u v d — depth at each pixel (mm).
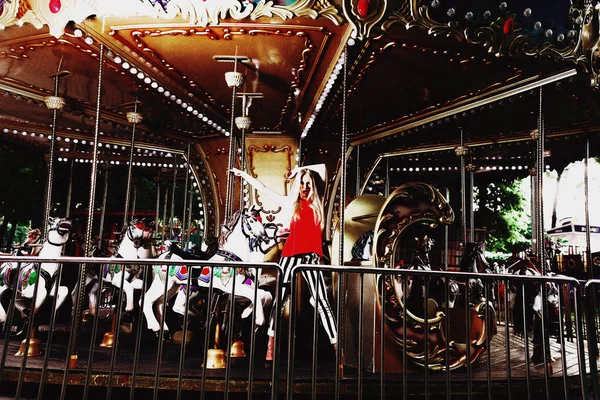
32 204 15648
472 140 10469
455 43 5453
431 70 6441
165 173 15289
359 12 4789
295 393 3912
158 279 5312
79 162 13883
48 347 3131
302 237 4551
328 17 4828
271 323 4641
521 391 4199
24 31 5465
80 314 4512
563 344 3377
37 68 6875
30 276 5199
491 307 5977
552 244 11688
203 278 5035
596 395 3408
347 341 5051
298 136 9984
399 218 4836
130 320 6762
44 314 5348
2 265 5832
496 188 18688
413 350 4613
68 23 5207
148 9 4906
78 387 3969
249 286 5027
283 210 5125
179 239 11984
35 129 10562
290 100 7902
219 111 8672
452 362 4688
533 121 8742
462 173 10180
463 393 4078
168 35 5500
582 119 8461
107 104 8531
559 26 5418
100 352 5273
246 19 4996
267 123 9266
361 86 7168
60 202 16547
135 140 11172
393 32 5164
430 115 8570
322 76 6848
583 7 5473
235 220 5230
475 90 7219
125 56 6125
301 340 6098
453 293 6039
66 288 5441
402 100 7844
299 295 6133
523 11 5191
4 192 15344
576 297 3488
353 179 11148
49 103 6848
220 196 10602
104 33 5488
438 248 14555
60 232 5441
